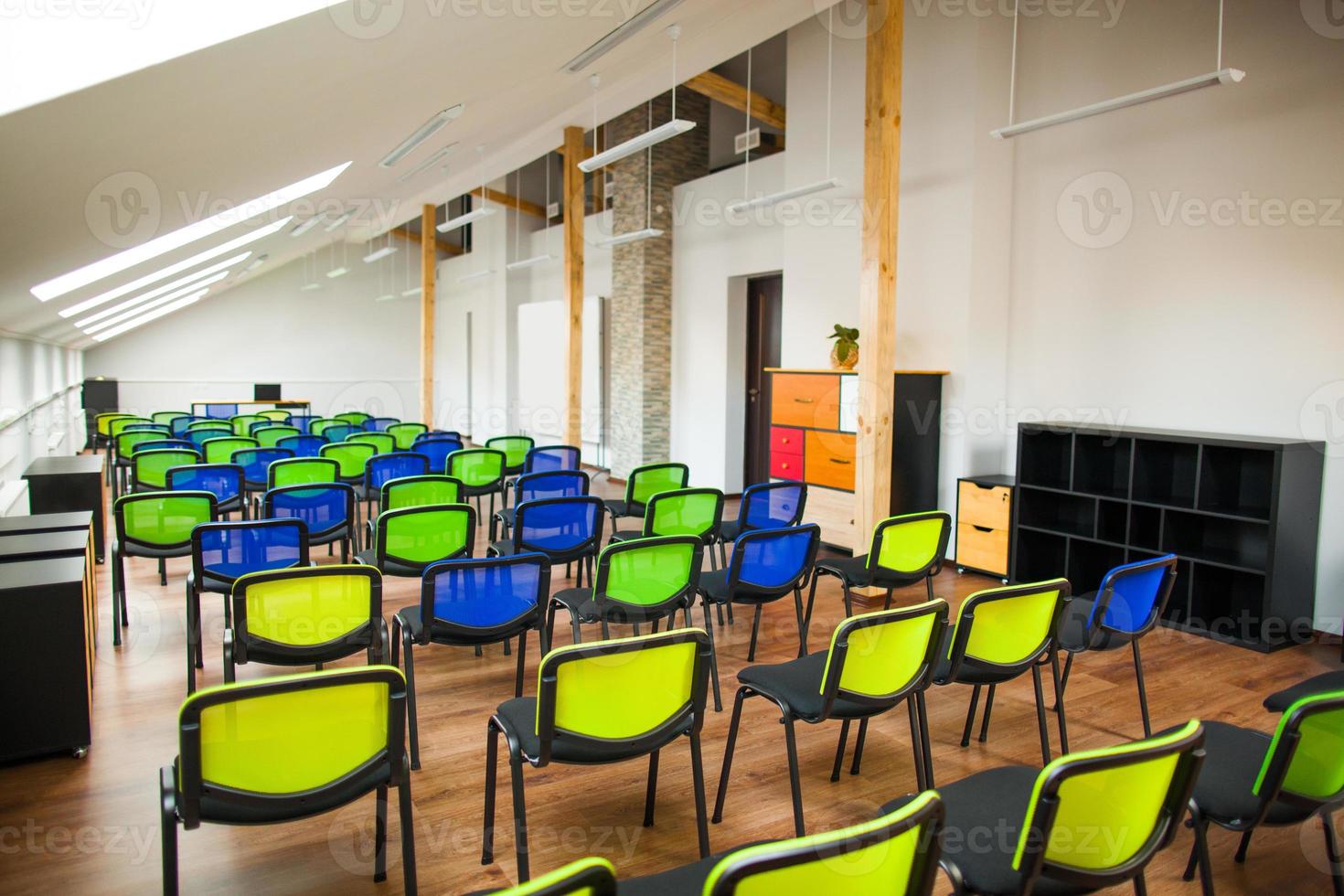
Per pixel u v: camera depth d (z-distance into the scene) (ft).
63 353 40.60
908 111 22.21
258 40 8.80
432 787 10.16
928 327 21.94
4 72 7.34
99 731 11.48
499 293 48.73
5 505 21.93
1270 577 14.98
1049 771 5.57
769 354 30.63
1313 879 8.52
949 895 8.11
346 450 23.29
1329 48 15.17
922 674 9.15
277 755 6.54
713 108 34.88
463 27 12.01
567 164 30.22
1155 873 8.62
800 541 13.12
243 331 55.52
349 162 20.68
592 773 10.58
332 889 8.14
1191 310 17.57
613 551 11.18
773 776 10.55
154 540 15.17
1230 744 7.91
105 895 8.01
